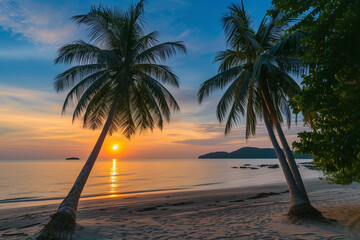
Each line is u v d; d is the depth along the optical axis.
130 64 10.93
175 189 26.84
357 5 2.59
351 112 2.85
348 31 2.65
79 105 9.43
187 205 13.26
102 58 8.23
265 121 9.61
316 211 7.61
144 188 28.48
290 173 8.42
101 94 10.99
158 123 11.41
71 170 73.62
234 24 9.60
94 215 10.70
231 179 39.44
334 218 7.66
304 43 3.39
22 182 37.00
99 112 12.14
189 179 41.00
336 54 2.75
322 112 3.16
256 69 7.91
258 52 9.50
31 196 23.20
